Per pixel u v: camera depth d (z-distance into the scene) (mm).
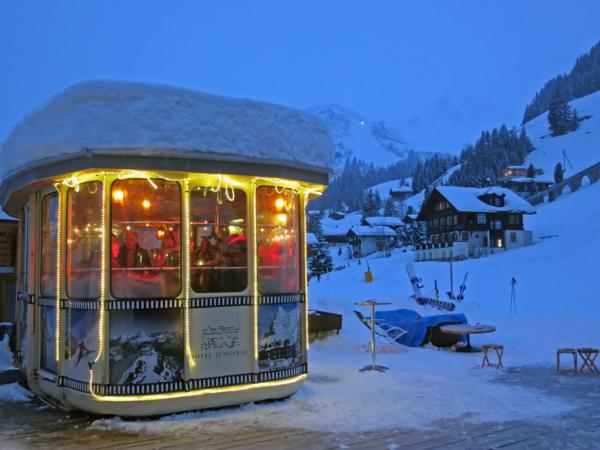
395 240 87188
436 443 5562
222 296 6660
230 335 6688
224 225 6785
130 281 6316
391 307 16516
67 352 6723
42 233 7602
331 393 7598
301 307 7543
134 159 6211
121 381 6203
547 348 11938
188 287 6465
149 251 6418
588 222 62906
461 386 8102
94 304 6301
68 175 6527
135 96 6223
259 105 6812
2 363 9156
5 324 10000
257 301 6875
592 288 27484
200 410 6582
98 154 6129
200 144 6352
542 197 86000
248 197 6941
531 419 6398
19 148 6855
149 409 6258
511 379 8672
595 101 171000
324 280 49531
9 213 9938
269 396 6941
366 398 7344
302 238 7621
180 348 6398
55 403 7031
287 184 7383
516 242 61969
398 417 6473
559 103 158125
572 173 121438
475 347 12000
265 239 7098
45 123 6441
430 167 159625
